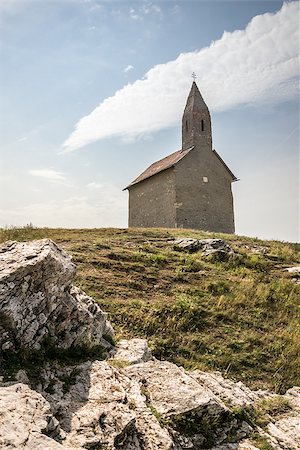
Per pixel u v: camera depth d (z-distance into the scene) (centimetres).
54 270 604
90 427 461
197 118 3484
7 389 459
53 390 521
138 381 615
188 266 1534
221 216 3412
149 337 966
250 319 1171
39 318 588
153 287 1297
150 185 3566
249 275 1552
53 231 2127
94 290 1183
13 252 613
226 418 600
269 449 575
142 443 482
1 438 373
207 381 724
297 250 2103
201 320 1104
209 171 3419
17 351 551
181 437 533
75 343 647
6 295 545
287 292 1420
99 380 562
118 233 2125
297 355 1001
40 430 402
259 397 787
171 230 2344
